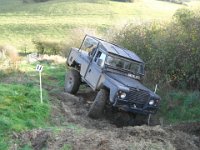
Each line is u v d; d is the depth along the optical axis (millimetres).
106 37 20578
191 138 9594
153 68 15039
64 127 9523
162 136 9195
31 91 11734
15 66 17766
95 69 12523
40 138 8602
